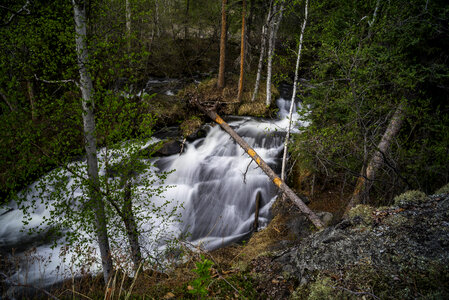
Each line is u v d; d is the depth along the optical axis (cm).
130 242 659
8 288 579
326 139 776
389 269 344
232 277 456
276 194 1125
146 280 578
